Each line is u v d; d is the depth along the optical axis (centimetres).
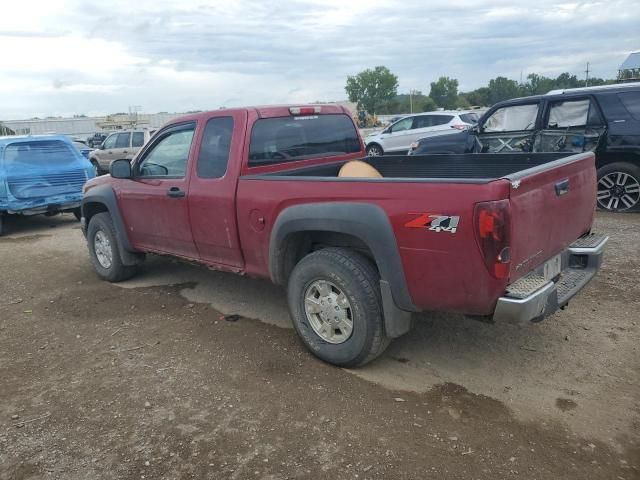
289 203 393
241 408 346
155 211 525
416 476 278
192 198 473
